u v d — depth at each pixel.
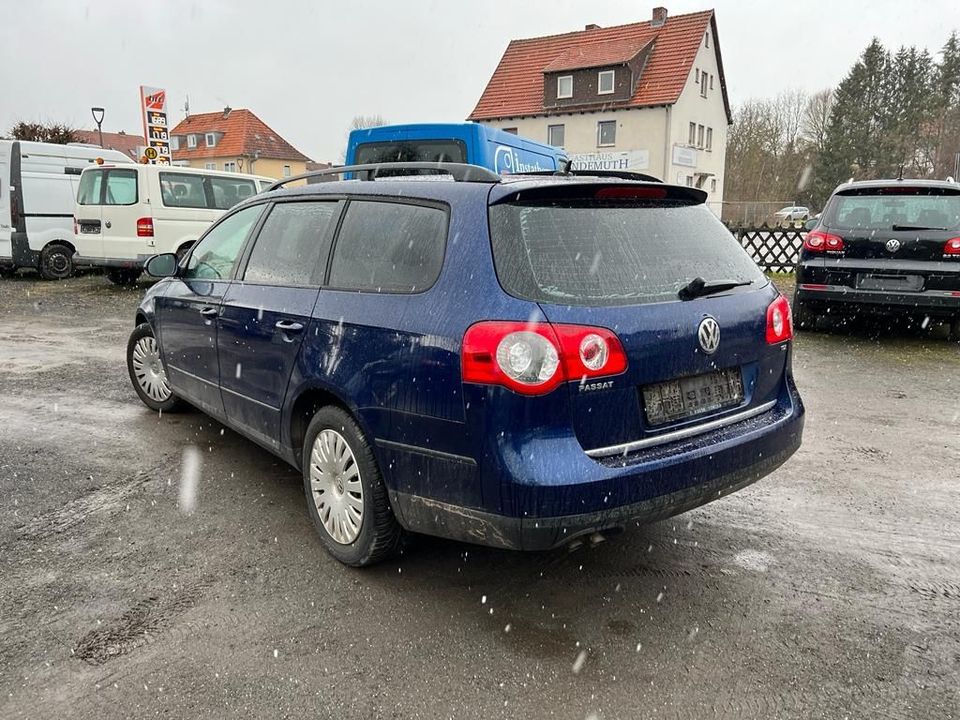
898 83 58.97
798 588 3.00
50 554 3.23
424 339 2.64
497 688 2.37
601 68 37.31
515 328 2.42
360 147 9.24
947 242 7.36
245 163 64.31
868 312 7.85
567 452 2.44
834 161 52.53
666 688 2.38
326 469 3.20
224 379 3.99
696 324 2.74
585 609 2.84
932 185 7.59
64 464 4.33
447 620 2.75
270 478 4.14
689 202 3.24
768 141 51.44
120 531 3.47
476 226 2.70
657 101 36.09
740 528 3.55
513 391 2.41
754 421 3.00
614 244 2.77
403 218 3.03
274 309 3.45
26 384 6.27
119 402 5.70
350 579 3.05
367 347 2.87
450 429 2.57
